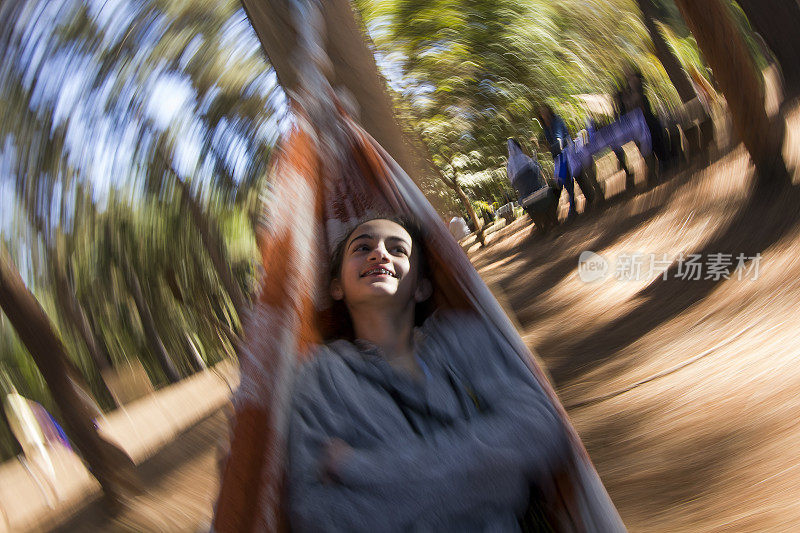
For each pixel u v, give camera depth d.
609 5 19.00
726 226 9.77
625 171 17.17
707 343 7.04
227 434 1.96
